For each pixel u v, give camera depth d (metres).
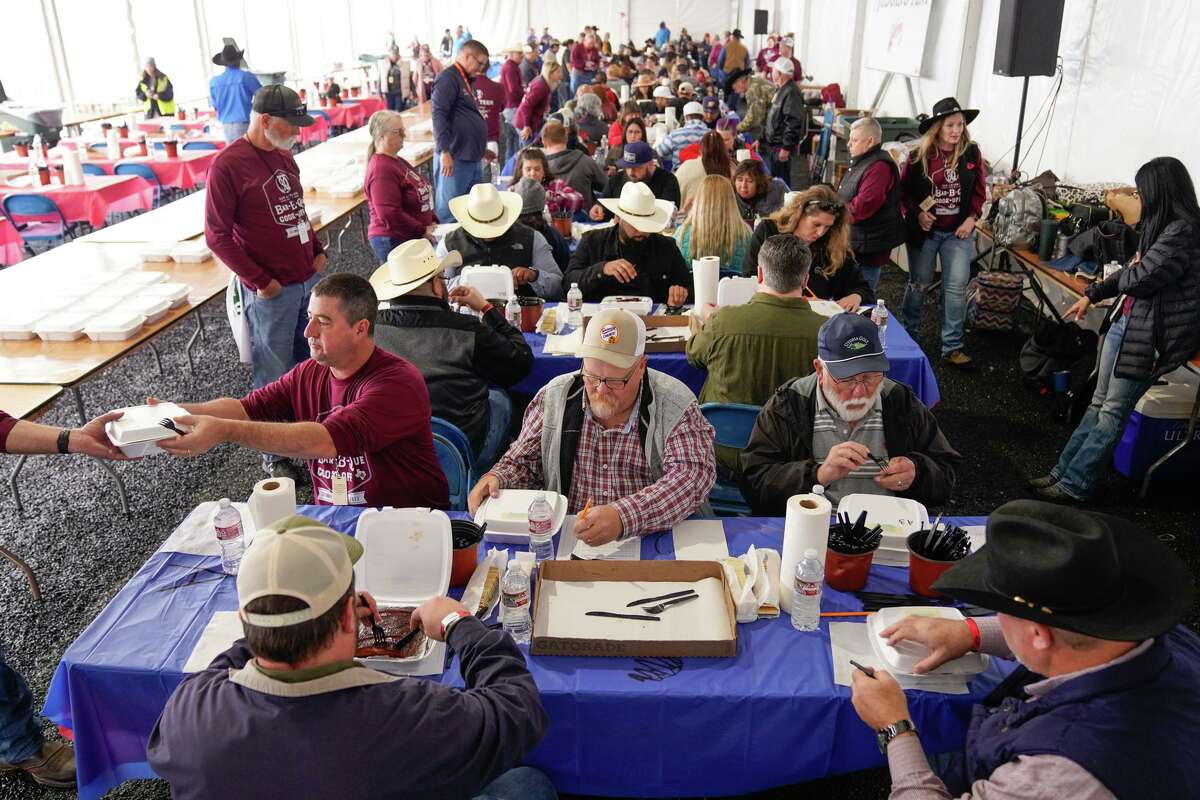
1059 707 1.22
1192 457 3.81
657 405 2.34
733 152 7.71
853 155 5.16
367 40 24.08
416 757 1.20
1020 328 5.89
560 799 2.21
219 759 1.17
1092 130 5.93
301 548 1.17
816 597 1.78
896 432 2.42
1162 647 1.21
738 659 1.74
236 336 4.14
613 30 26.59
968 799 1.26
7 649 2.90
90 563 3.38
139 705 1.75
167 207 6.15
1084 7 5.96
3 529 3.60
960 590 1.30
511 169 7.61
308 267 4.14
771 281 3.00
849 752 1.68
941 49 8.54
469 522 2.04
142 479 4.01
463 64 6.95
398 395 2.39
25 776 2.38
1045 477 3.94
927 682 1.65
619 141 8.33
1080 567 1.17
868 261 5.20
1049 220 5.14
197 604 1.93
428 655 1.73
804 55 15.63
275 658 1.16
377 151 5.58
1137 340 3.39
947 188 5.06
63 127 9.21
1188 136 4.94
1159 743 1.13
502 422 3.42
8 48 10.53
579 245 4.49
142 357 5.39
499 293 3.95
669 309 4.11
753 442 2.51
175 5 14.26
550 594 1.90
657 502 2.16
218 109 9.22
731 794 1.74
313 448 2.25
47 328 3.68
